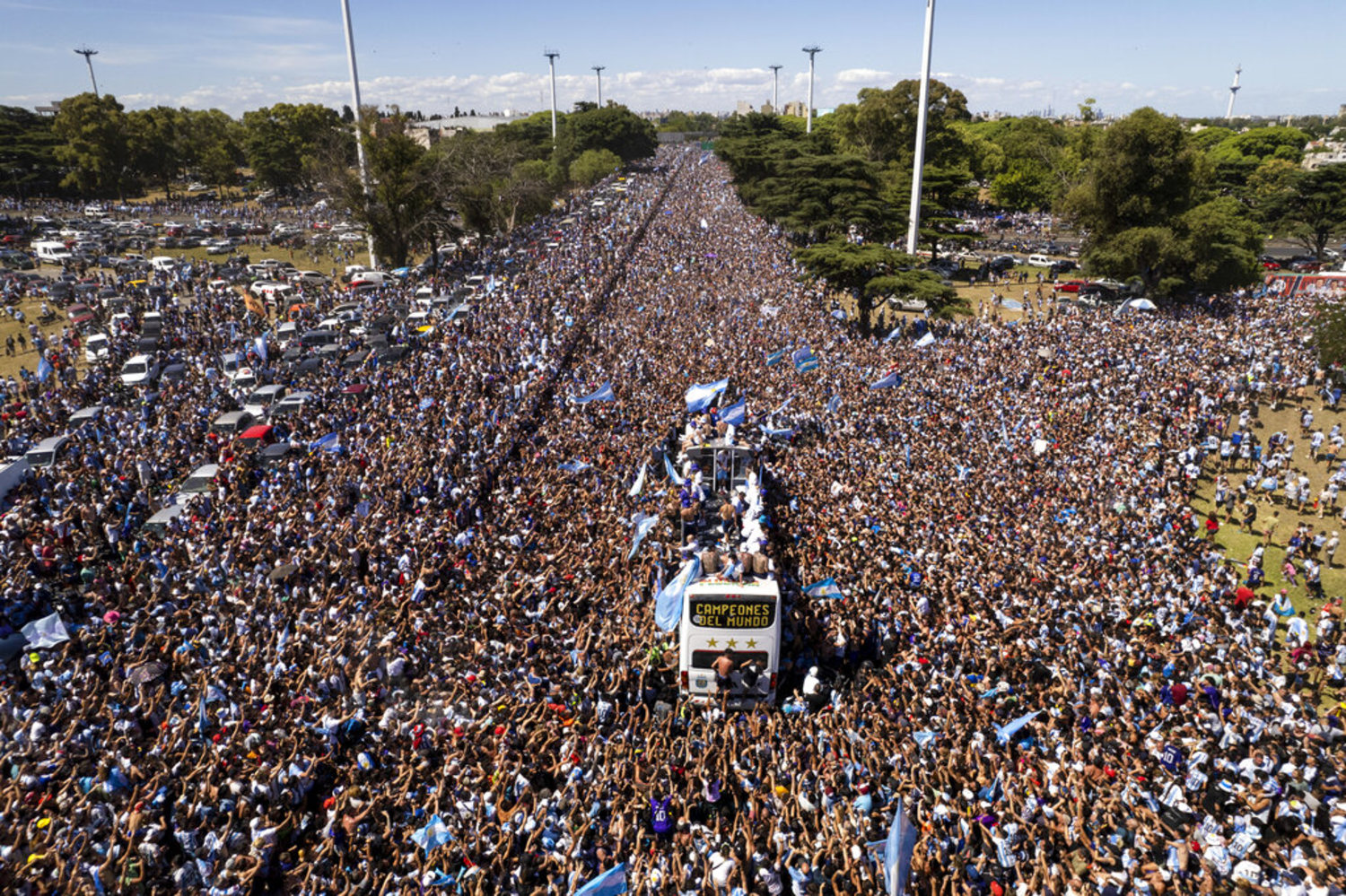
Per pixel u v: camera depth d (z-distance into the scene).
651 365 43.72
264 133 143.88
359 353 45.59
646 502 29.08
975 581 24.33
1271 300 64.31
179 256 91.12
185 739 17.06
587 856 14.52
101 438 34.03
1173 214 64.44
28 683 19.61
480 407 36.69
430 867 13.85
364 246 96.25
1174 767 17.39
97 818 15.06
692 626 19.78
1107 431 36.34
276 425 35.38
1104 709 18.97
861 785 16.11
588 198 126.44
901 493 30.12
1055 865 14.45
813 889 13.64
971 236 74.75
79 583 24.70
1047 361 45.53
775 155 98.69
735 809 16.33
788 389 40.81
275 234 101.31
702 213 105.12
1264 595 27.17
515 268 70.94
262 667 19.50
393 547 24.86
